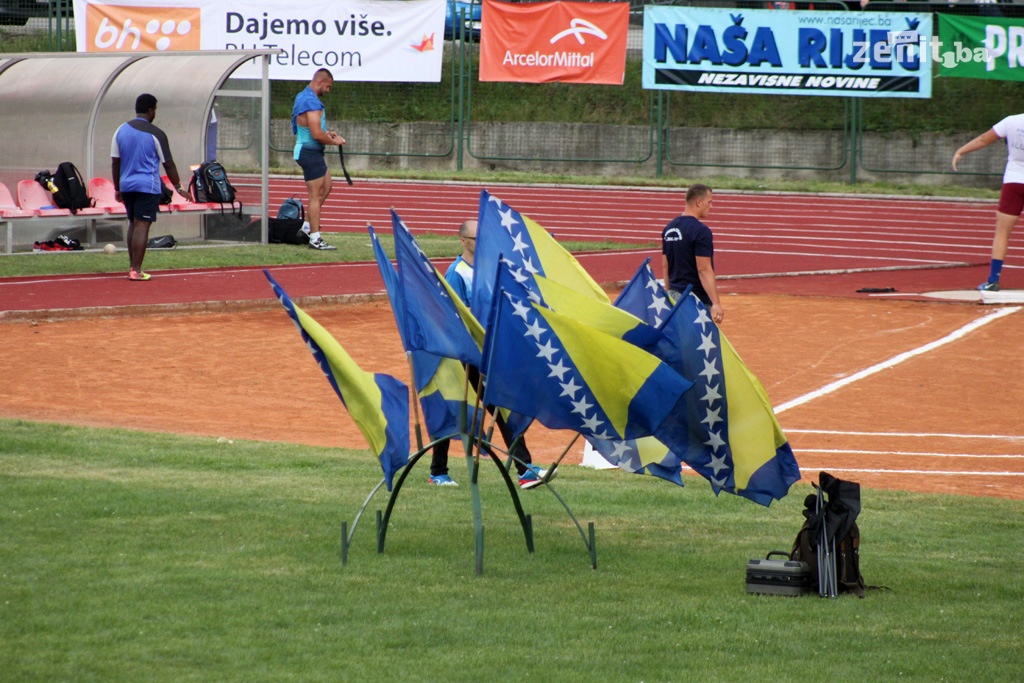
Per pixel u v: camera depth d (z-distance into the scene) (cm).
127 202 6153
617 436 2280
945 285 7000
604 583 2338
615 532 2736
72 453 3253
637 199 11556
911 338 5425
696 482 3259
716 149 12862
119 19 12112
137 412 3909
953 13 11519
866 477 3350
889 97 11600
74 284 6019
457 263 3128
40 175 7044
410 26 11944
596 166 13088
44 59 7425
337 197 11269
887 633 2080
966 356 5072
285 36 12075
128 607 2084
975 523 2841
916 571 2472
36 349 4712
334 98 13625
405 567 2394
